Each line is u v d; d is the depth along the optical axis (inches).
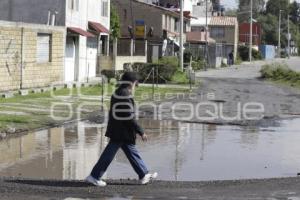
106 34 2057.1
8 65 1246.9
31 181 481.1
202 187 473.4
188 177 526.6
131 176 520.1
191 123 948.6
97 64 1955.0
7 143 689.6
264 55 5472.4
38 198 426.6
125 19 3019.2
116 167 560.4
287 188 472.4
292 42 6889.8
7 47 1238.9
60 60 1529.3
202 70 3041.3
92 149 665.6
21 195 434.9
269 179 509.0
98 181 468.8
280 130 881.5
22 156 610.9
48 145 685.3
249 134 831.1
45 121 877.8
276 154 664.4
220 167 579.8
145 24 3046.3
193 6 4857.3
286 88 1962.4
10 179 486.9
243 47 4781.0
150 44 2967.5
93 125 880.9
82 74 1774.1
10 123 816.9
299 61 4598.9
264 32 6481.3
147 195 443.2
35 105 1065.5
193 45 3750.0
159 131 846.5
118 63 2117.4
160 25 3038.9
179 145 718.5
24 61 1317.7
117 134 473.4
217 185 481.7
